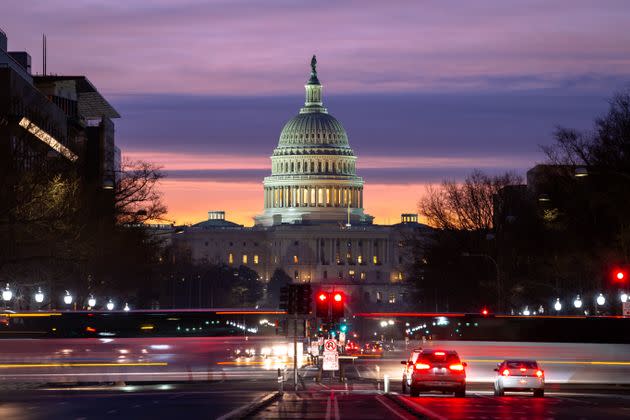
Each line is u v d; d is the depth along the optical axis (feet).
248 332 442.50
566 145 604.90
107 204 604.08
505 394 365.20
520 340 448.24
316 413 268.62
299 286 401.29
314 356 572.92
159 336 431.02
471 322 458.50
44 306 567.18
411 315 523.70
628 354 433.07
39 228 457.68
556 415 264.93
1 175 431.43
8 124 475.72
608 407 295.89
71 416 259.19
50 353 420.36
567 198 578.66
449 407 294.05
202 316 436.76
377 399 330.75
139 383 428.15
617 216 540.11
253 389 392.88
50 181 469.57
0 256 446.60
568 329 441.68
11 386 409.08
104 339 425.28
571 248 583.58
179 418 252.42
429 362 341.41
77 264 517.55
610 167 531.50
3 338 420.36
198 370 433.48
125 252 613.11
